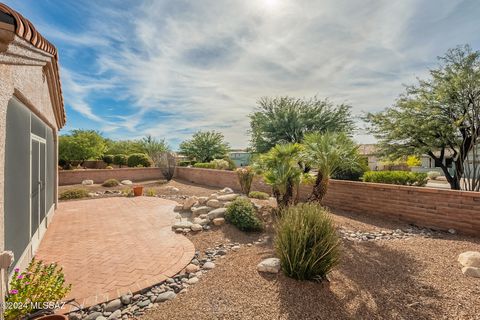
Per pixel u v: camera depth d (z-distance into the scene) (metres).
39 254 4.77
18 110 3.72
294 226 3.76
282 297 3.18
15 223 3.54
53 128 7.83
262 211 7.52
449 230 6.29
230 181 14.82
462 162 10.48
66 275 3.89
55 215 8.07
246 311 2.90
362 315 2.85
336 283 3.58
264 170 7.83
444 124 10.66
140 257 4.63
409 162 20.98
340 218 7.35
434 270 4.01
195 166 22.09
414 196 6.91
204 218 7.11
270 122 21.42
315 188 7.07
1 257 2.35
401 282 3.62
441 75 10.91
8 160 3.27
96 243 5.40
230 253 4.89
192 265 4.24
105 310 3.06
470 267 3.90
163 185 16.19
